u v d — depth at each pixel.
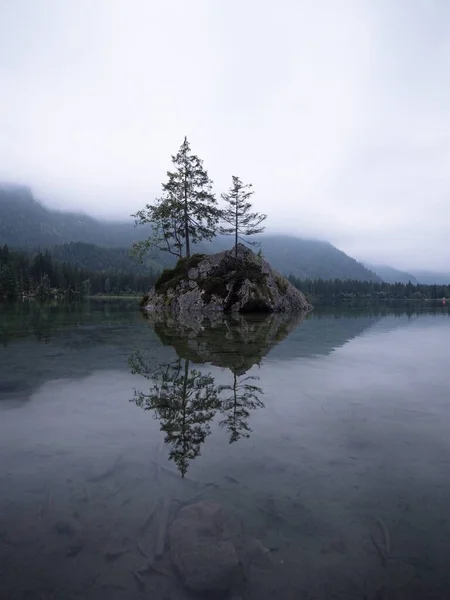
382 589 1.97
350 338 12.62
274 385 5.96
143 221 32.59
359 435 3.96
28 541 2.29
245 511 2.59
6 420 4.34
